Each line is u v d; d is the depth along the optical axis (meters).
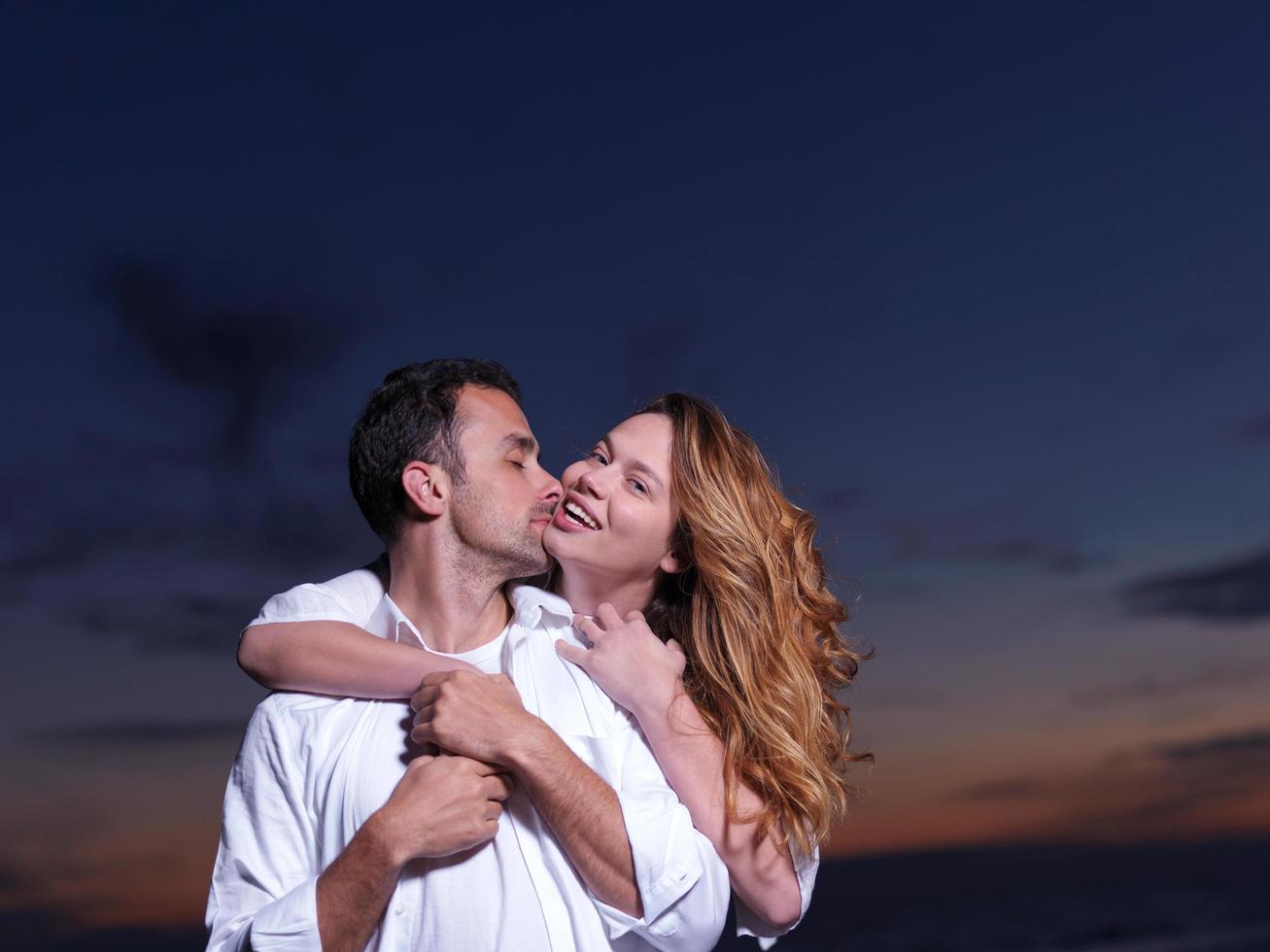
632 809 1.46
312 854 1.51
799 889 1.60
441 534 1.59
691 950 1.48
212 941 1.44
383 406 1.62
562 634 1.69
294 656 1.56
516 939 1.42
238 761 1.56
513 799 1.50
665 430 1.83
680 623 1.88
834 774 1.77
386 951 1.41
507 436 1.60
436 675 1.49
